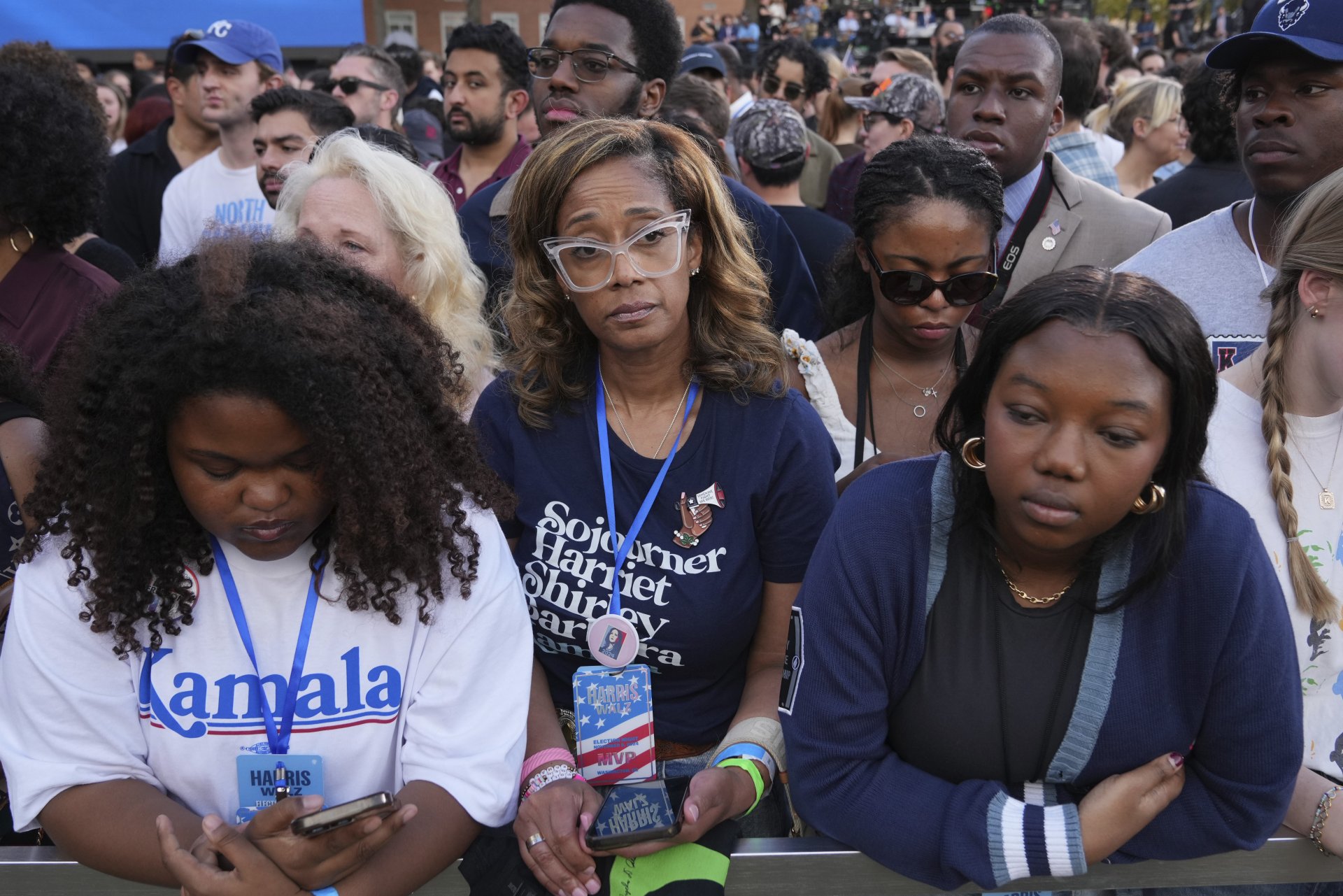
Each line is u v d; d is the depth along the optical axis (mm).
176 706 1311
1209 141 3730
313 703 1316
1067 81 4262
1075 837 1296
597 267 1605
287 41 11734
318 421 1162
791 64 7234
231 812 1353
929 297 2162
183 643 1311
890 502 1398
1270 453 1640
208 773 1328
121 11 11391
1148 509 1268
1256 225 2348
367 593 1297
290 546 1285
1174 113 5266
